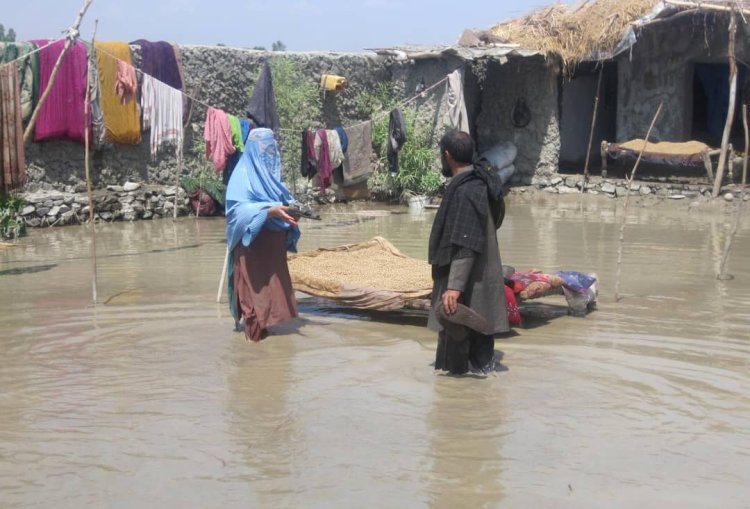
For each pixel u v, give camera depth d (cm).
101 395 545
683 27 1856
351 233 1336
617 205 1706
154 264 1041
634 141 1814
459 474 424
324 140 1473
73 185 1460
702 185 1717
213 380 577
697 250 1150
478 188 548
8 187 1059
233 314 704
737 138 2180
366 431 481
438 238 557
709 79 2186
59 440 469
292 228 697
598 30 1841
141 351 648
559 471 428
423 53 1781
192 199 1549
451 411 514
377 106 1850
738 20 1784
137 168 1535
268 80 1154
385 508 388
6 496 400
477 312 562
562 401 534
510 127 1981
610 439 471
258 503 392
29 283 920
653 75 1916
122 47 1423
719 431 485
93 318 755
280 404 527
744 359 630
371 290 734
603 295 860
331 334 704
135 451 454
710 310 790
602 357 633
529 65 1934
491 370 593
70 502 394
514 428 487
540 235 1306
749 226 1394
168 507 388
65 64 1361
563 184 1912
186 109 1568
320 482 414
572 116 2183
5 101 1034
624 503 393
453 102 1692
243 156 701
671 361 623
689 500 397
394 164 1622
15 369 602
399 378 580
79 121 1388
